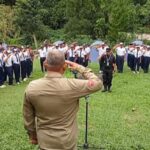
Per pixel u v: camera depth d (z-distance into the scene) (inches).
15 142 431.8
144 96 784.3
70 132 207.3
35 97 207.8
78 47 1141.7
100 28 2055.9
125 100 737.6
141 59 1189.7
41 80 211.0
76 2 2110.0
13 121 538.9
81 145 406.9
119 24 1955.0
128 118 592.4
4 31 2012.8
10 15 2091.5
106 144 430.6
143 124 552.1
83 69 214.5
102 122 551.2
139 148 427.2
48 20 2503.7
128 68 1279.5
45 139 206.8
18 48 1032.2
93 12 2110.0
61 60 208.5
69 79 211.0
